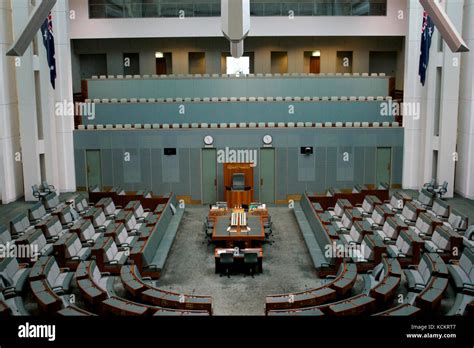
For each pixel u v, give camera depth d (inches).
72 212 875.4
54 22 1060.5
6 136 1037.2
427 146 1070.4
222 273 724.0
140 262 701.3
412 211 854.5
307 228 881.5
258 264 725.3
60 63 1074.7
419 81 1087.0
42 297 542.6
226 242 779.4
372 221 872.3
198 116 1109.7
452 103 1016.9
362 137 1095.6
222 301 639.1
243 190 999.6
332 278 695.1
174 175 1097.4
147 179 1101.1
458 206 992.2
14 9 971.9
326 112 1112.2
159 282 698.2
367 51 1363.2
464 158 1058.1
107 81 1141.1
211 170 1094.4
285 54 1395.2
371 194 984.9
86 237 781.3
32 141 1028.5
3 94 1024.9
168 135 1086.4
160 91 1138.7
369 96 1147.3
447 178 1041.5
